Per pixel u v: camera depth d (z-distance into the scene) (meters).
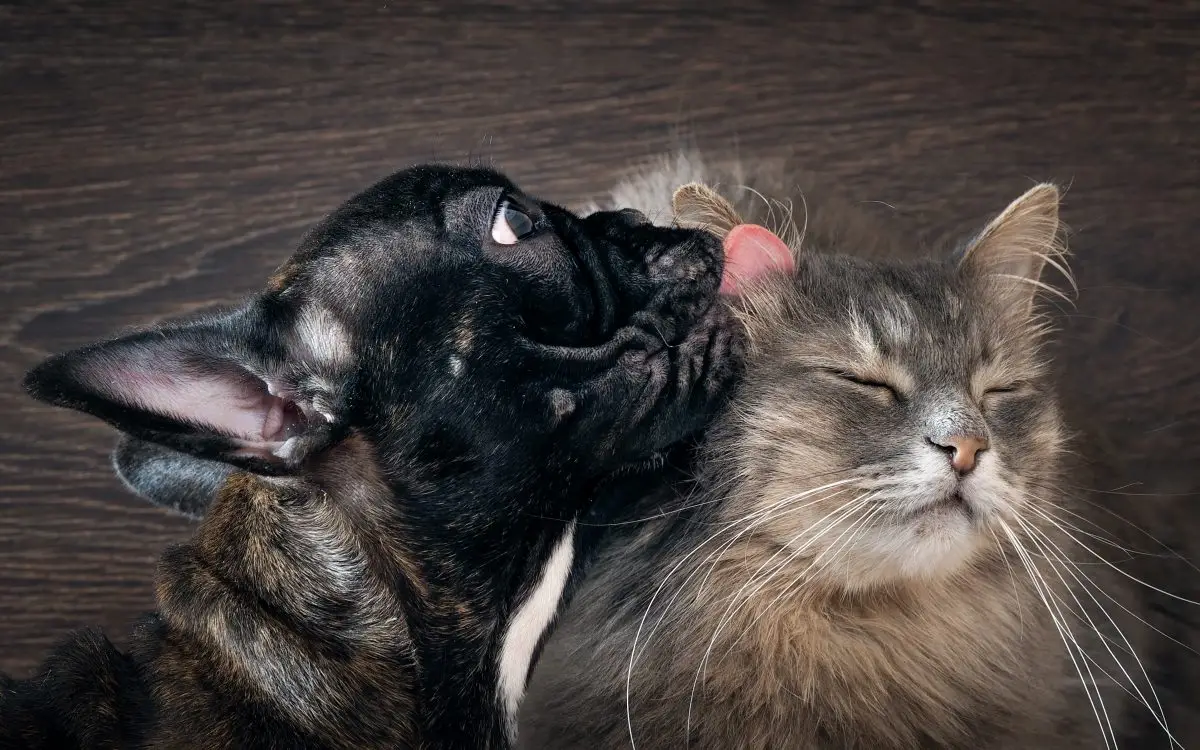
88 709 0.66
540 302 0.66
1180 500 0.79
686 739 0.69
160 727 0.66
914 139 0.85
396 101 0.85
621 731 0.69
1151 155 0.84
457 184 0.66
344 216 0.66
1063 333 0.82
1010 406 0.71
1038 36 0.85
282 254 0.83
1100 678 0.73
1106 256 0.83
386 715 0.66
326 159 0.84
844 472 0.68
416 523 0.66
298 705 0.66
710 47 0.86
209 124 0.84
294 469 0.64
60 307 0.83
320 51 0.85
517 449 0.66
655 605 0.70
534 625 0.69
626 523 0.71
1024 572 0.72
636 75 0.85
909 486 0.68
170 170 0.84
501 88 0.85
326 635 0.66
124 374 0.62
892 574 0.69
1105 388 0.81
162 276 0.83
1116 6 0.85
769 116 0.85
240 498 0.68
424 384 0.65
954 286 0.74
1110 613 0.74
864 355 0.70
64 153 0.84
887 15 0.86
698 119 0.85
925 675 0.71
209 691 0.66
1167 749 0.74
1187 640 0.76
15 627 0.81
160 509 0.82
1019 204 0.75
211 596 0.67
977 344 0.72
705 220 0.74
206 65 0.84
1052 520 0.70
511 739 0.69
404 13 0.85
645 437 0.68
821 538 0.68
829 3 0.86
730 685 0.69
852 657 0.70
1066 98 0.85
